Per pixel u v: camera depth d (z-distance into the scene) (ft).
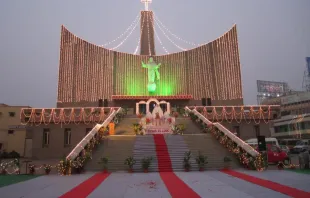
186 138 74.64
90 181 44.86
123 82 127.65
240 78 126.72
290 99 185.88
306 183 40.73
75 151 60.03
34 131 104.12
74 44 128.88
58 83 124.88
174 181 43.45
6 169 57.21
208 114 109.40
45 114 104.06
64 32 129.70
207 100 125.90
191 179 45.29
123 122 96.94
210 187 38.11
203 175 49.80
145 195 33.40
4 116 145.48
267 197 31.89
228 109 110.52
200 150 66.80
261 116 109.19
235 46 130.00
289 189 36.27
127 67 129.70
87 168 58.54
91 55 128.67
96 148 68.54
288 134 176.14
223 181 43.06
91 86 125.59
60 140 103.81
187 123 95.55
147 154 63.41
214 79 128.36
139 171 56.08
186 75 129.90
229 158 59.77
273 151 72.54
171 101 126.31
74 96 124.26
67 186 40.60
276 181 42.63
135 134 83.56
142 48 138.82
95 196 33.32
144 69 130.41
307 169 57.06
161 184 40.86
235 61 128.67
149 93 126.82
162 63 131.75
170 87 128.98
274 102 196.44
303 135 164.45
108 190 36.99
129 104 124.98
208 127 83.35
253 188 37.17
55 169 63.82
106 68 128.06
